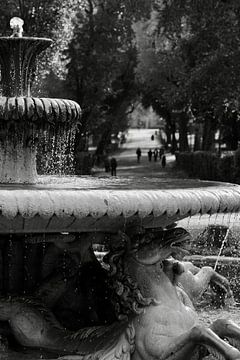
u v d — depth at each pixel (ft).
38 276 24.81
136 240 21.93
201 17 107.76
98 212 19.60
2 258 24.35
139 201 20.15
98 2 162.30
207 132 179.32
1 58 29.48
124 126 246.06
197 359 21.18
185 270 26.27
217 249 40.75
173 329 21.04
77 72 158.71
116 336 21.54
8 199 18.84
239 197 23.62
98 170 195.31
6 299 23.21
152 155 271.49
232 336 21.31
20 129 27.04
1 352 22.62
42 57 114.21
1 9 111.45
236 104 115.44
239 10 104.58
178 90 130.52
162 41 181.47
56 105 26.76
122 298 21.68
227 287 28.63
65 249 23.84
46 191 19.54
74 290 25.13
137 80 195.62
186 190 22.09
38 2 112.57
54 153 28.94
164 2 114.01
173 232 21.95
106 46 156.56
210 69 110.01
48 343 22.68
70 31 126.00
